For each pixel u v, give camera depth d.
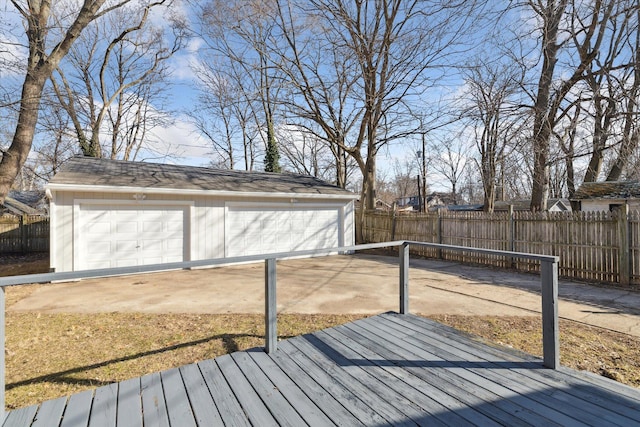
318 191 11.95
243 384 2.63
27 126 10.12
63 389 2.92
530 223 8.54
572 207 14.02
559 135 10.78
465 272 8.58
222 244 9.94
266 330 3.22
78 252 7.94
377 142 14.36
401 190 47.12
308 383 2.63
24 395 2.81
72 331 4.38
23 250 13.75
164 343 3.94
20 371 3.25
